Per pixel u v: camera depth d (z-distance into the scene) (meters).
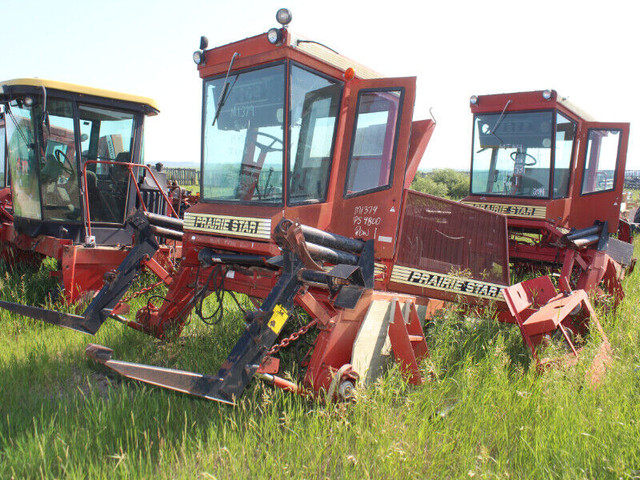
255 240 4.31
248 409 3.92
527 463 3.29
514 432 3.64
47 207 7.35
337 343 3.95
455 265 5.50
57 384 4.38
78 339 5.40
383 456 3.15
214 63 4.86
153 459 3.25
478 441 3.54
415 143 5.08
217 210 4.70
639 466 3.08
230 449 3.29
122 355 5.02
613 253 6.82
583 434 3.30
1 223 8.95
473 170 10.34
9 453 3.05
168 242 7.59
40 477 2.95
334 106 4.76
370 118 4.67
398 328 4.19
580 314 5.12
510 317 5.82
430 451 3.40
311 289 4.48
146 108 8.02
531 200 9.51
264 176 4.48
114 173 7.87
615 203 9.53
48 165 7.30
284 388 3.80
